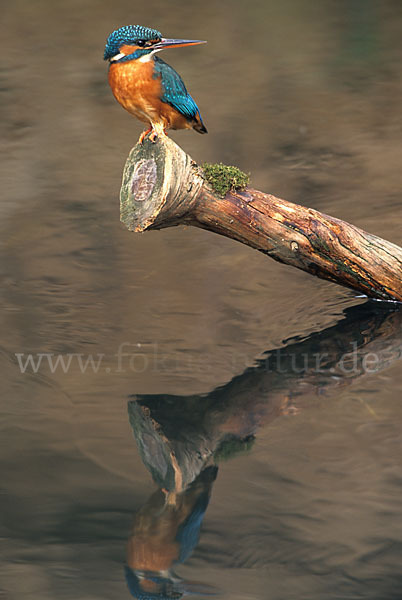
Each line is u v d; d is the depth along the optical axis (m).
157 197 8.12
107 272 11.33
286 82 19.89
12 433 7.36
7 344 9.22
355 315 9.87
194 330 9.55
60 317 9.95
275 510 6.16
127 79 8.01
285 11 25.94
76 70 20.81
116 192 14.27
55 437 7.30
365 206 13.01
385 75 20.03
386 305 10.11
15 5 26.72
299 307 10.15
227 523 6.02
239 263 11.55
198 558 5.67
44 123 17.59
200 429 7.36
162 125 8.34
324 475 6.57
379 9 25.73
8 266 11.55
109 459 6.94
